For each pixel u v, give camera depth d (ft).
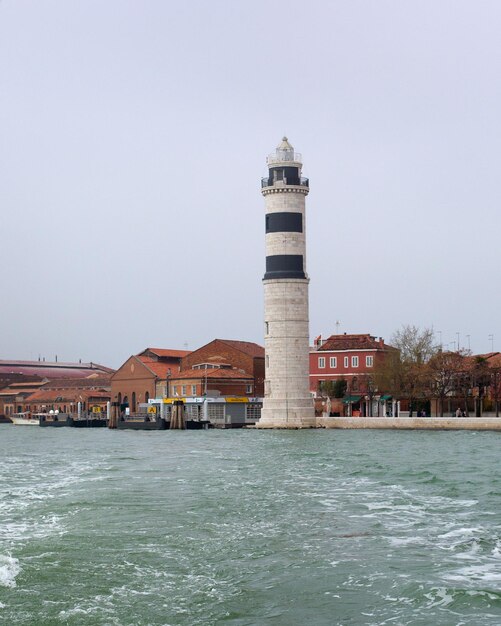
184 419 501.15
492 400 465.06
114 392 637.30
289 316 439.63
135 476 185.68
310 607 78.23
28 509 131.95
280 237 439.22
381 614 76.43
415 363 478.59
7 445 355.97
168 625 73.10
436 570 90.74
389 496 146.30
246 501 139.95
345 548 101.86
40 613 75.20
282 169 438.40
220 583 86.02
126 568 91.56
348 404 504.02
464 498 143.43
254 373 585.22
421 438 340.80
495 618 75.15
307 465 211.20
